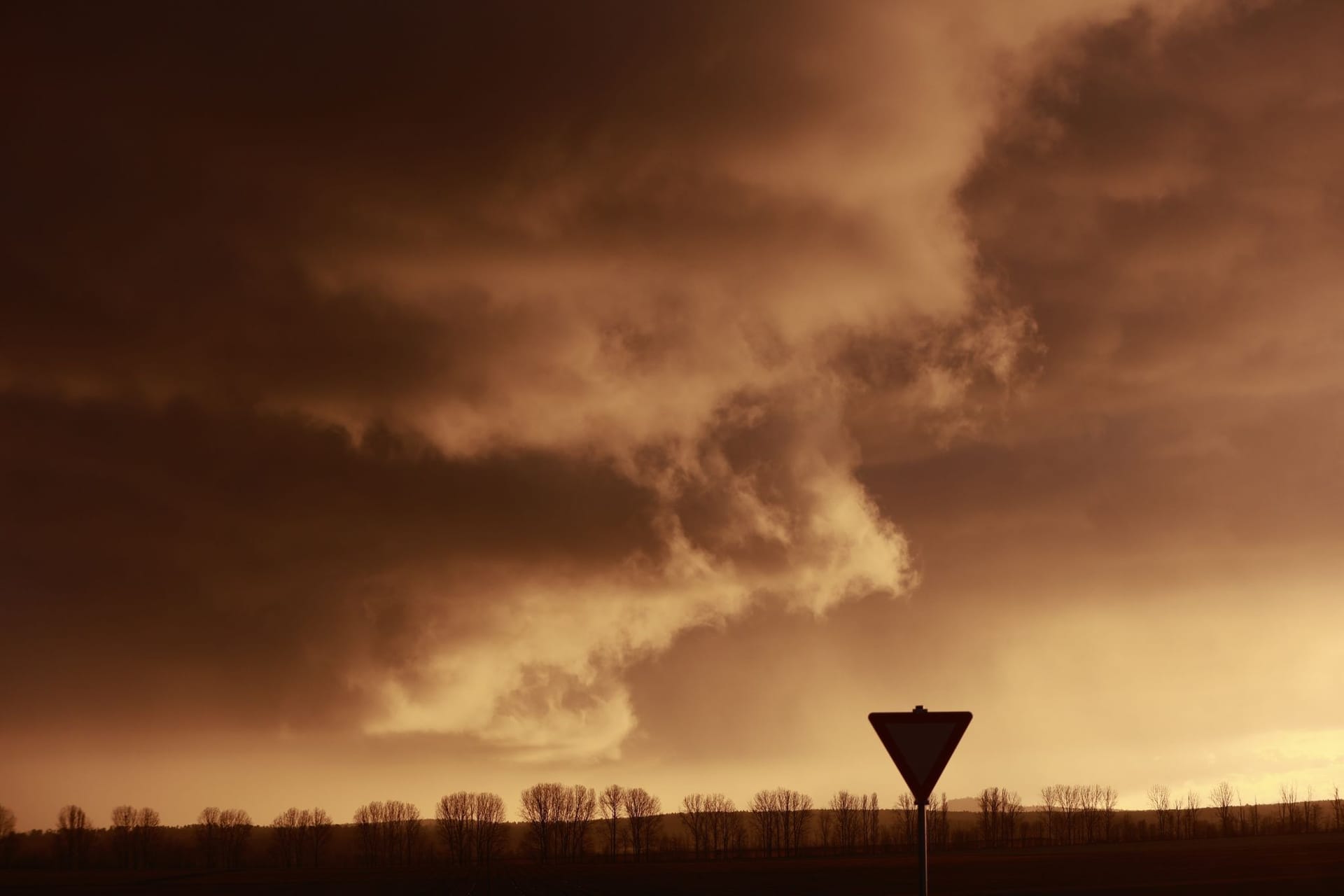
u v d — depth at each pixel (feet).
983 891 397.60
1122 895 358.43
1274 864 543.80
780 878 555.28
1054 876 490.49
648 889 472.44
